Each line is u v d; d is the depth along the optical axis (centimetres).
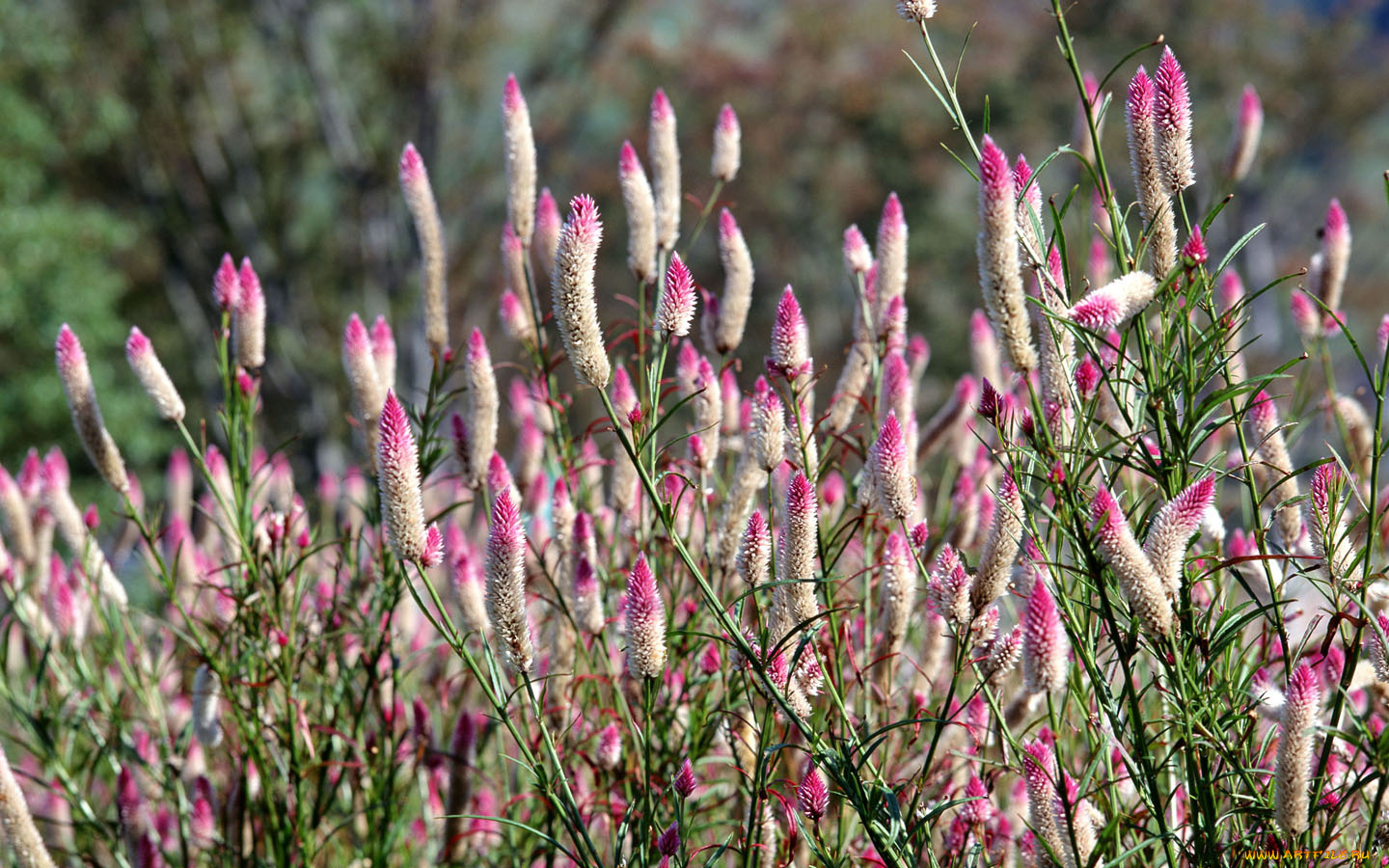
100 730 464
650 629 254
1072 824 231
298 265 2653
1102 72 2473
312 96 2569
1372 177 2634
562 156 2580
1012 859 300
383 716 402
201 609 461
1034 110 2486
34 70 2028
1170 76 236
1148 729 312
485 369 352
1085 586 259
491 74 2567
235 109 2589
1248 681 258
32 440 1783
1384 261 2486
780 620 255
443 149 2611
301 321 2647
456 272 2444
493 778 422
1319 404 366
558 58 2545
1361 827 280
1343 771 279
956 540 365
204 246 2541
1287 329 2112
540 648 366
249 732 383
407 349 2397
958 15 2544
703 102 2614
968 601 253
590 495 425
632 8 2536
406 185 381
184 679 455
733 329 371
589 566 319
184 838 381
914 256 2562
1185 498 226
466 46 2434
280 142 2661
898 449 263
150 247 2497
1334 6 2452
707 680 350
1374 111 2403
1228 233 2345
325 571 487
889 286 360
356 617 450
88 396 358
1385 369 223
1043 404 263
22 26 1930
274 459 428
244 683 379
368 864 390
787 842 292
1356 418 361
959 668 256
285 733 392
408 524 242
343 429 2502
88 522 411
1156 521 229
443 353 390
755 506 316
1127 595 223
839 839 290
